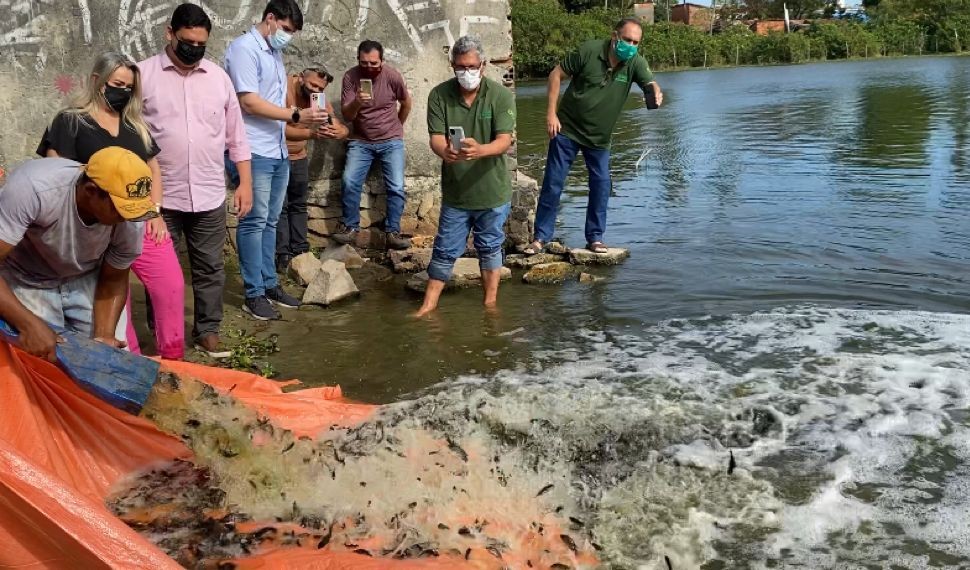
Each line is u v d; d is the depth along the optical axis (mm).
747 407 4734
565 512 3783
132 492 3725
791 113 20984
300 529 3545
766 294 6711
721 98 27203
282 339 5957
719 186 11367
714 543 3572
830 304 6426
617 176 12578
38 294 3887
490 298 6707
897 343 5602
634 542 3586
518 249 8023
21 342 3406
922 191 10305
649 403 4777
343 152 7980
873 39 64250
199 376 4613
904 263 7395
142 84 5129
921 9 69688
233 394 4500
